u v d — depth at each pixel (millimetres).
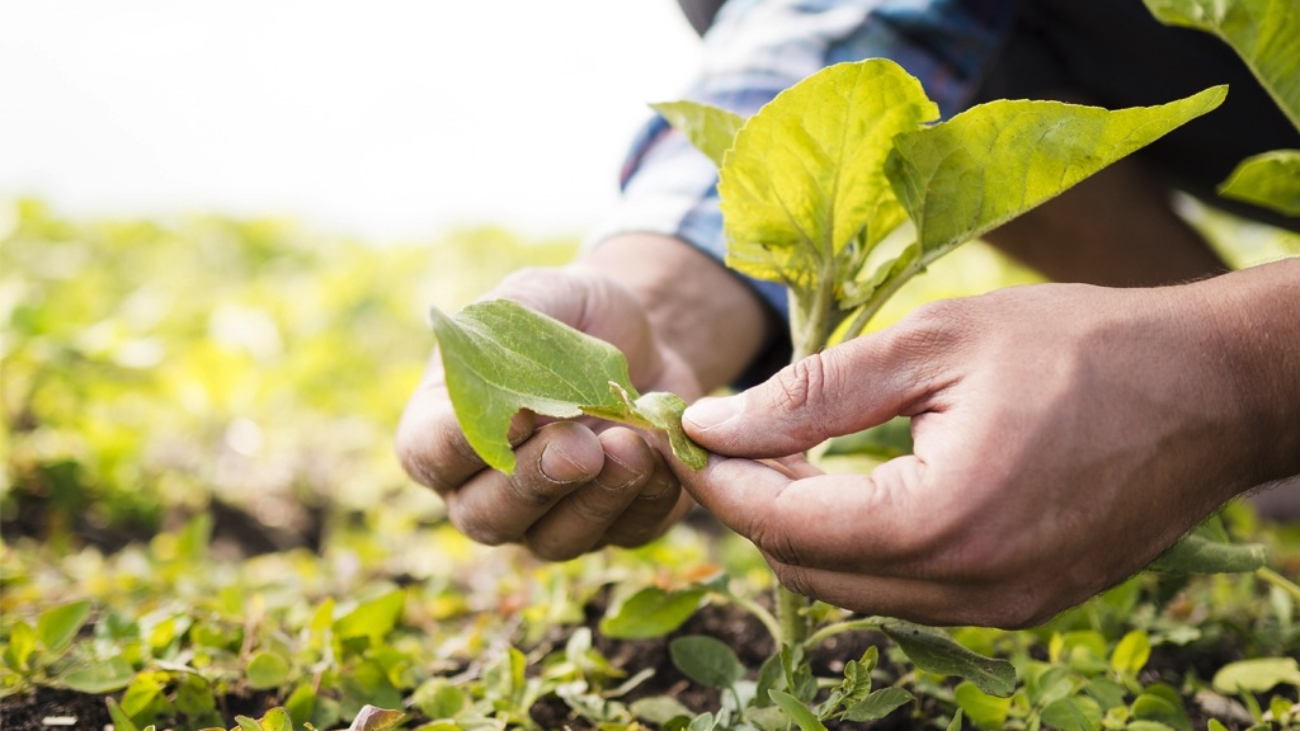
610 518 542
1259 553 531
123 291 1628
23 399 1034
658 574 692
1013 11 730
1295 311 468
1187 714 596
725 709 530
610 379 496
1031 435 453
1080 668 584
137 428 1126
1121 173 954
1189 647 648
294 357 1352
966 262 1600
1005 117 486
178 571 763
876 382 480
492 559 883
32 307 1052
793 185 523
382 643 629
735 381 717
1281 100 564
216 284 1839
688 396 639
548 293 573
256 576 847
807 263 545
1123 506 464
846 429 485
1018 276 1409
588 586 697
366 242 2203
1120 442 458
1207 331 467
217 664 594
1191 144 885
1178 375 463
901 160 506
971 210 512
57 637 586
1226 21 557
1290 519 952
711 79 688
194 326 1522
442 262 1965
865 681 513
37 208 1631
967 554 460
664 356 641
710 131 563
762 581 734
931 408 477
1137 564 482
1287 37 551
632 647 656
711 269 667
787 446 488
